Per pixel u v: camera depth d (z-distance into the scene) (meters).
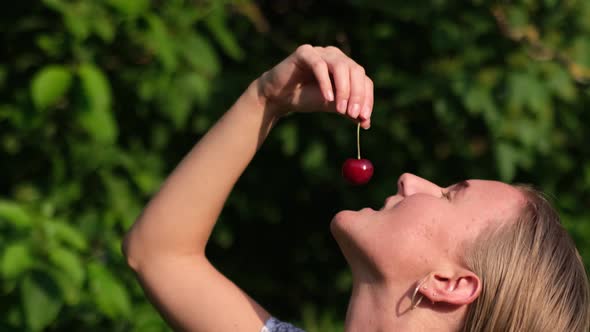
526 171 5.89
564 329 2.39
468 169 5.69
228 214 6.35
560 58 5.34
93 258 4.68
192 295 2.72
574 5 5.43
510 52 5.34
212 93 5.60
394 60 5.77
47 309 4.08
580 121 5.80
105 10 4.86
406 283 2.38
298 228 6.63
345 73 2.46
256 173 6.16
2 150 5.13
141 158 5.60
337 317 6.51
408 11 5.43
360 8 5.94
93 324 4.88
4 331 4.26
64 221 4.73
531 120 5.31
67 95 4.69
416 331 2.35
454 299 2.32
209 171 2.73
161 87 5.25
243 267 6.68
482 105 5.17
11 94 4.97
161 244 2.75
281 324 2.71
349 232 2.46
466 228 2.39
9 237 4.26
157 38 4.94
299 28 6.22
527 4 5.39
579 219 6.03
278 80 2.63
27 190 5.05
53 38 4.82
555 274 2.41
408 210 2.42
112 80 5.29
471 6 5.38
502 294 2.33
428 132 5.83
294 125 5.75
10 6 4.95
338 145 5.86
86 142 5.04
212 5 5.36
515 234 2.40
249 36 6.11
